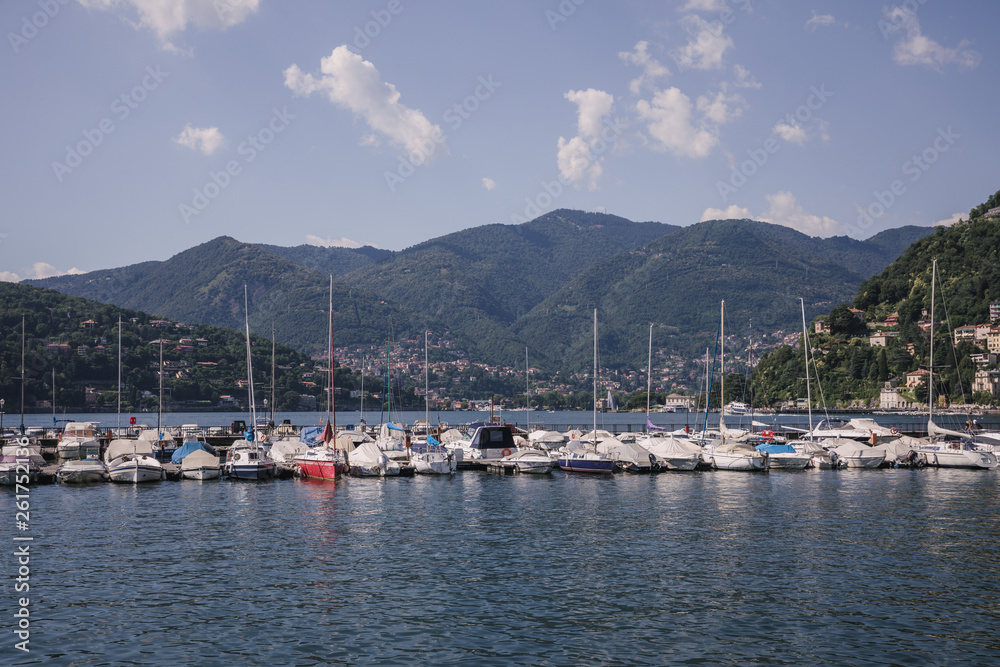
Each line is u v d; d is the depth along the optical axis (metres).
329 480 67.12
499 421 103.75
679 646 24.45
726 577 32.50
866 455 78.56
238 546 38.78
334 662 23.19
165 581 31.89
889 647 24.34
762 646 24.44
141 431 96.44
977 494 58.09
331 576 32.72
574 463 74.44
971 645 24.50
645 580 32.06
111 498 56.03
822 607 28.33
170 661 23.27
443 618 27.16
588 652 23.94
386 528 43.84
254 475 67.56
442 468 71.06
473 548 38.38
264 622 26.72
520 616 27.36
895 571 33.47
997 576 32.56
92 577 32.50
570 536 41.44
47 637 25.23
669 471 76.00
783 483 66.19
